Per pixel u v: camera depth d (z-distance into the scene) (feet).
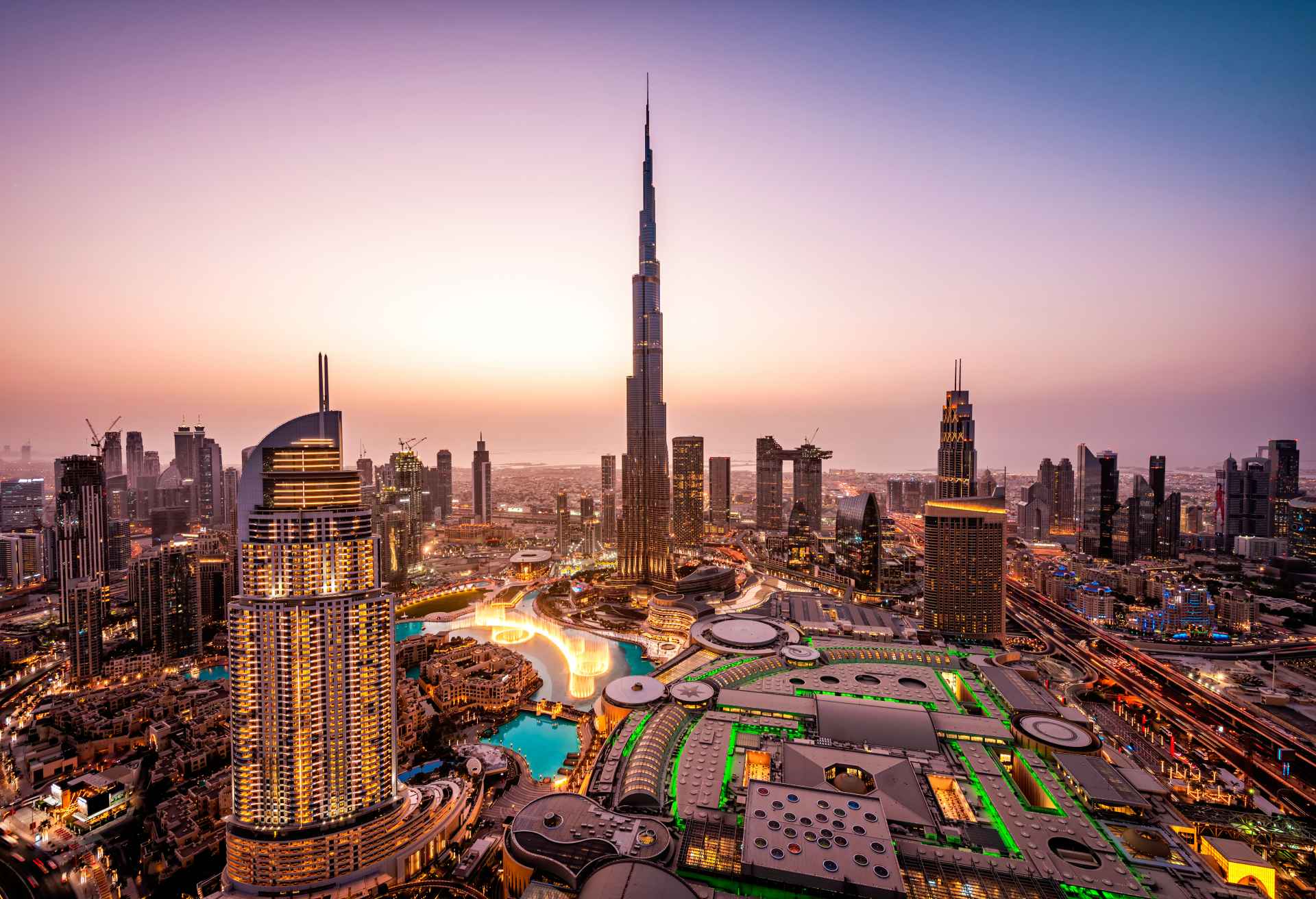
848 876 651.25
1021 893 654.12
